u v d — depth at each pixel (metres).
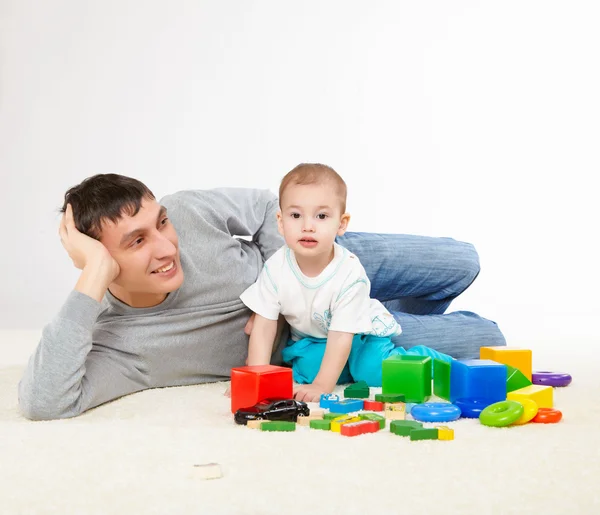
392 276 1.94
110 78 4.07
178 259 1.51
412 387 1.46
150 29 4.08
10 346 2.46
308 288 1.61
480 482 0.96
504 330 2.81
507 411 1.27
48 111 4.05
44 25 4.05
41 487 0.97
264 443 1.15
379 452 1.10
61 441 1.17
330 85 4.16
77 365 1.37
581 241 4.13
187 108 4.11
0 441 1.18
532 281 4.07
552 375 1.66
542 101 4.15
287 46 4.14
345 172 4.18
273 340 1.67
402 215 4.20
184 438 1.19
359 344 1.72
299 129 4.17
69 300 1.39
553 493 0.92
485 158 4.18
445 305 2.13
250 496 0.92
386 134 4.18
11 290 3.82
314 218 1.54
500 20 4.17
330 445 1.14
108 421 1.33
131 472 1.02
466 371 1.40
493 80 4.18
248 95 4.14
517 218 4.16
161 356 1.60
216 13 4.11
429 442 1.16
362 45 4.16
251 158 4.16
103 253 1.42
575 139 4.14
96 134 4.07
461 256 2.03
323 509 0.88
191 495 0.93
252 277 1.73
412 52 4.17
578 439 1.17
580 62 4.14
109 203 1.42
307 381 1.72
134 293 1.54
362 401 1.43
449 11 4.17
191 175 4.13
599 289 3.97
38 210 4.01
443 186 4.19
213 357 1.69
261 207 1.92
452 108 4.18
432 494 0.92
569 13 4.16
